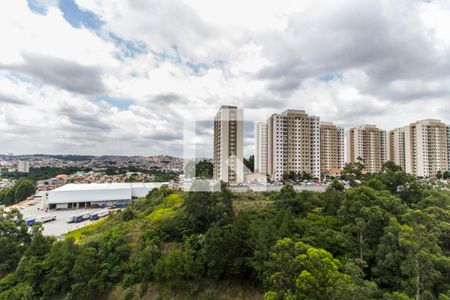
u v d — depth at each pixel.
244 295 21.61
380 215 17.70
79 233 37.78
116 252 25.38
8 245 26.66
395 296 13.03
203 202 26.25
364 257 17.86
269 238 19.20
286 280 12.91
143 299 21.98
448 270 14.07
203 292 22.09
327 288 11.37
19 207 67.56
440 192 25.83
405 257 15.05
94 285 22.19
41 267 23.09
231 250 21.28
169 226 27.52
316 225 21.86
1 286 22.75
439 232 16.50
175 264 21.78
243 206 28.84
